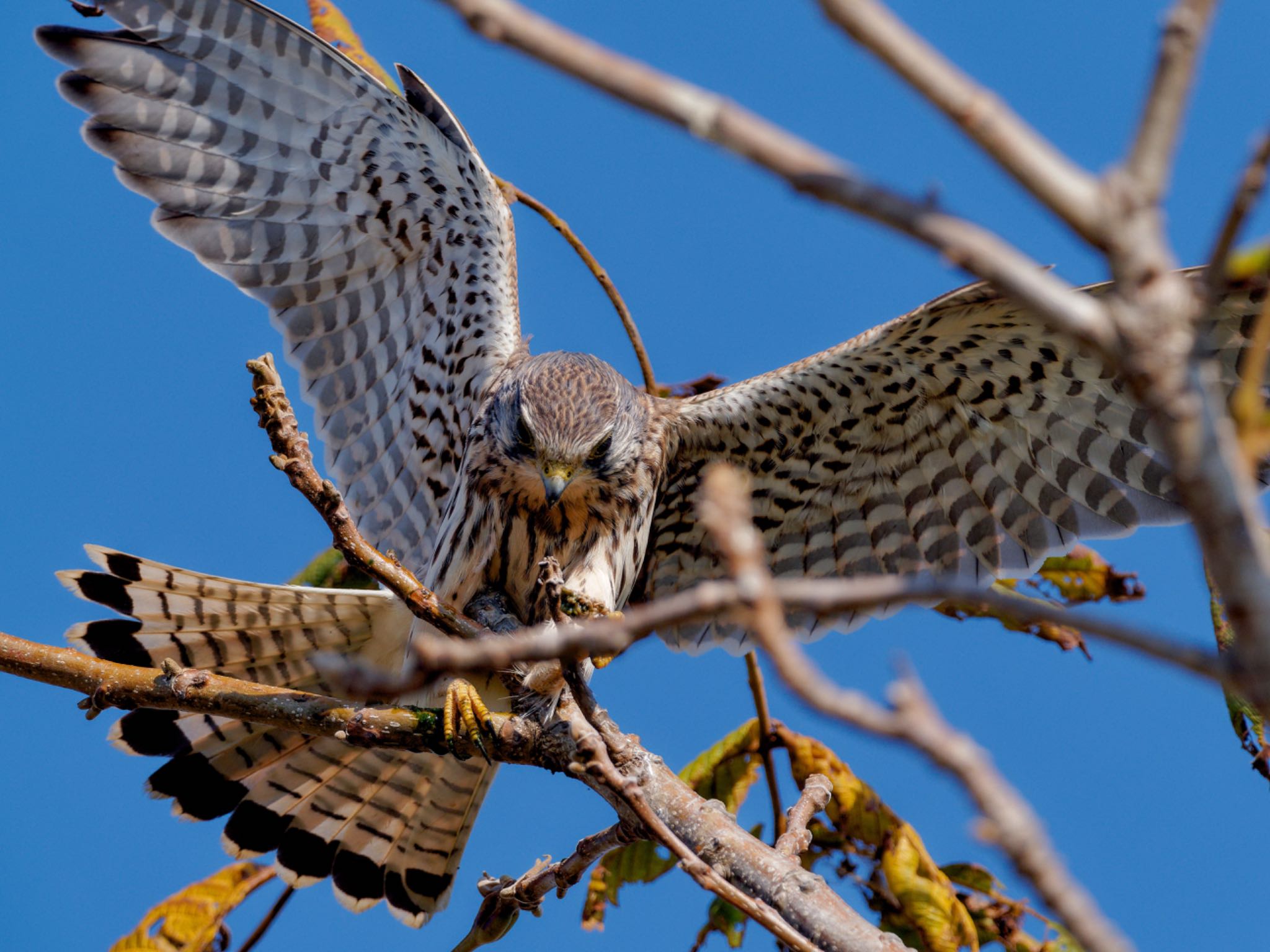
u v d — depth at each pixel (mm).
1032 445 12062
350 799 11969
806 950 6672
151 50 11867
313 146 12242
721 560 13375
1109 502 11938
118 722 11523
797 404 12523
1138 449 11656
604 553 12320
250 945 11195
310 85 12016
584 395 12102
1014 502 12320
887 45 3170
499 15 3295
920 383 12086
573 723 8883
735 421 12758
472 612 12062
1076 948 10562
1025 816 3467
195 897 11297
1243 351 10336
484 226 12531
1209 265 3314
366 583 12945
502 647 4297
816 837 10836
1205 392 3262
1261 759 9438
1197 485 3244
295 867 11695
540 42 3309
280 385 8922
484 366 12797
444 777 12086
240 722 11672
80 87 11805
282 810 11859
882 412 12383
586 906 11156
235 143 12195
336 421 12859
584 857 8656
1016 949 10602
